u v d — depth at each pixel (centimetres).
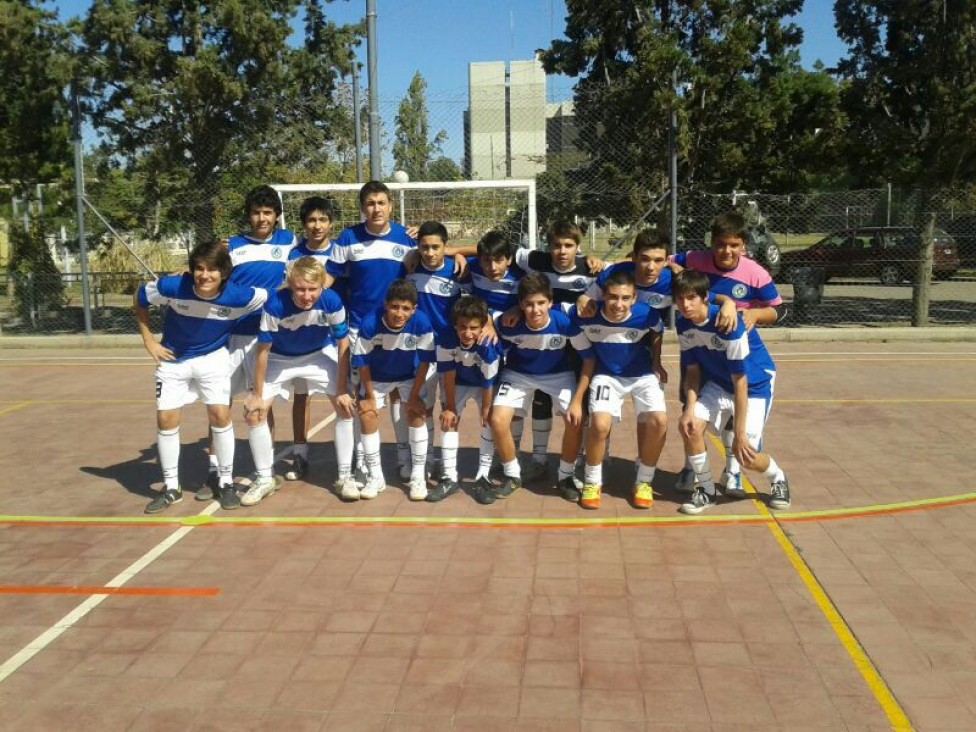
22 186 1499
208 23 1419
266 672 354
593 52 1367
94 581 447
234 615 405
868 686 337
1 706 333
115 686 346
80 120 1352
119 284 1557
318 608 411
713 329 509
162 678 351
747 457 517
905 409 816
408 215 1484
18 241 1516
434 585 434
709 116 1325
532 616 399
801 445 689
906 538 489
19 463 679
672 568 452
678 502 556
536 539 495
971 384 942
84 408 888
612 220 1376
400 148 1680
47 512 558
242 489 593
